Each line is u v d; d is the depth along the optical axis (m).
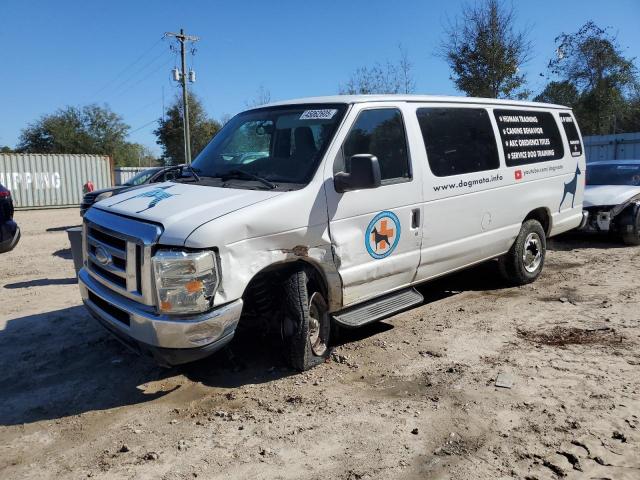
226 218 4.00
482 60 25.06
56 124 63.72
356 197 4.81
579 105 31.05
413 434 3.72
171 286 3.83
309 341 4.68
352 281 4.87
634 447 3.48
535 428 3.73
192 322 3.84
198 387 4.56
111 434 3.86
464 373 4.64
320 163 4.63
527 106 7.15
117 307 4.18
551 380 4.45
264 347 5.28
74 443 3.77
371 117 5.11
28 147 64.00
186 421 4.01
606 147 22.92
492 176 6.32
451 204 5.77
